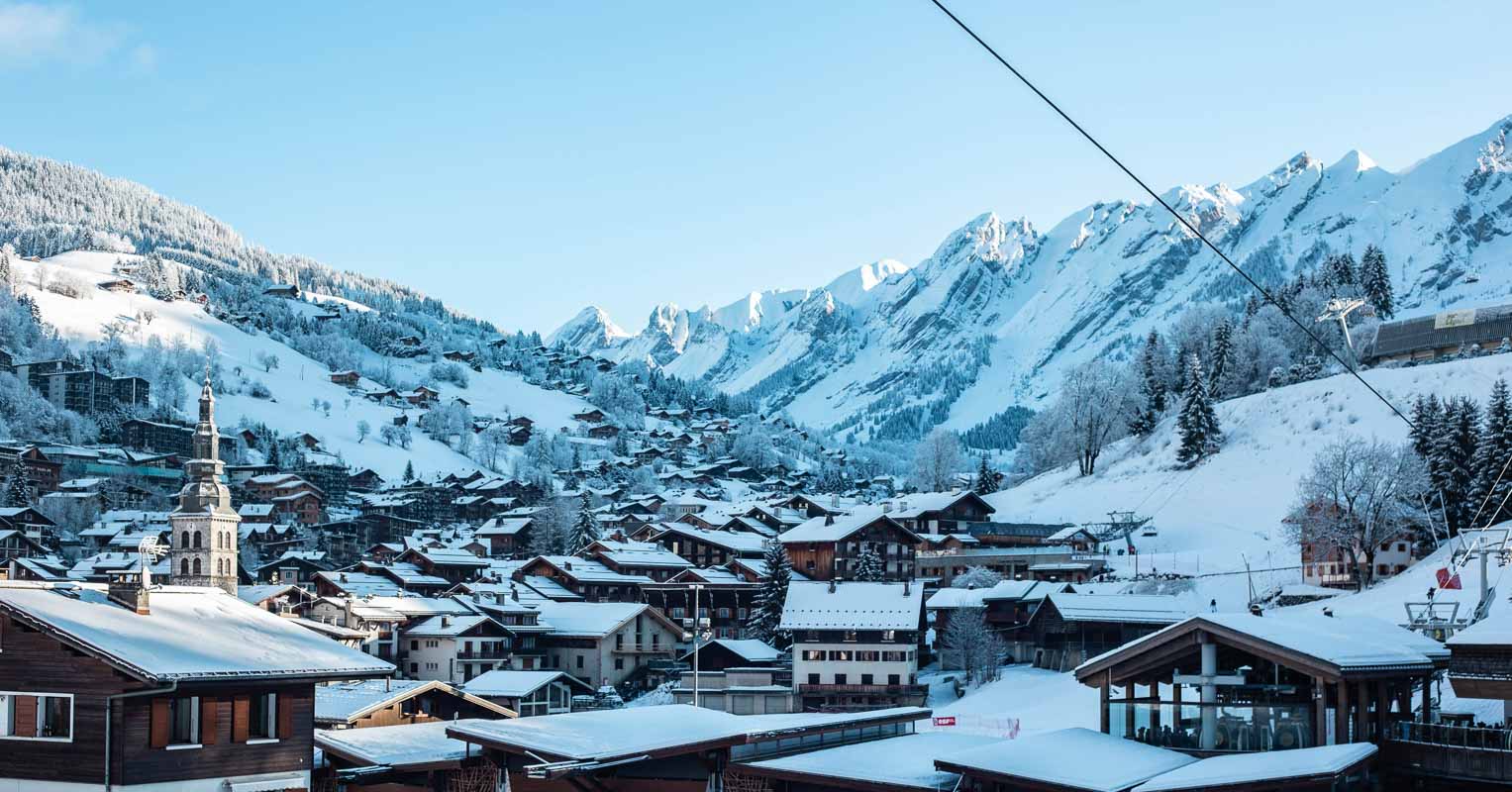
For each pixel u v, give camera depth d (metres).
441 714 70.25
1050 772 50.03
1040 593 139.00
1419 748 51.16
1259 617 57.62
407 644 134.00
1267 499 178.50
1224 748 54.41
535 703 105.56
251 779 43.19
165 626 44.53
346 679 45.62
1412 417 182.75
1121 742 56.06
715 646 136.00
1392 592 116.50
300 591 134.12
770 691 123.50
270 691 44.44
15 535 182.50
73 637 40.22
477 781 55.19
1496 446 136.00
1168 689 74.19
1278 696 54.44
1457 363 194.50
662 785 56.59
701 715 60.81
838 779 53.34
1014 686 121.25
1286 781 46.06
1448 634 73.19
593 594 168.50
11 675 41.78
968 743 61.31
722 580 172.38
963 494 196.38
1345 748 49.41
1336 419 193.50
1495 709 62.03
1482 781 49.00
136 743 40.50
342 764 55.62
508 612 139.75
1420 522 137.38
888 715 65.69
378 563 180.75
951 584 171.00
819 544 178.00
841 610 129.62
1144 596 130.62
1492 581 106.00
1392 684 57.31
